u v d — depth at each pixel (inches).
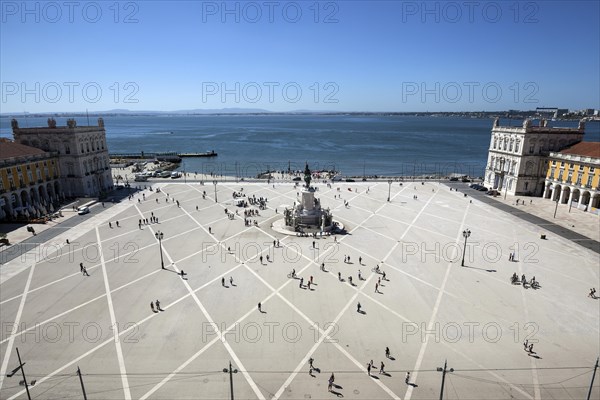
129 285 1652.3
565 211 2910.9
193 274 1768.0
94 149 3491.6
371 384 1074.7
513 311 1453.0
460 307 1481.3
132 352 1201.4
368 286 1656.0
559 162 3152.1
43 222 2554.1
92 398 1015.6
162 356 1184.2
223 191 3646.7
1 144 2819.9
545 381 1086.4
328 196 3459.6
